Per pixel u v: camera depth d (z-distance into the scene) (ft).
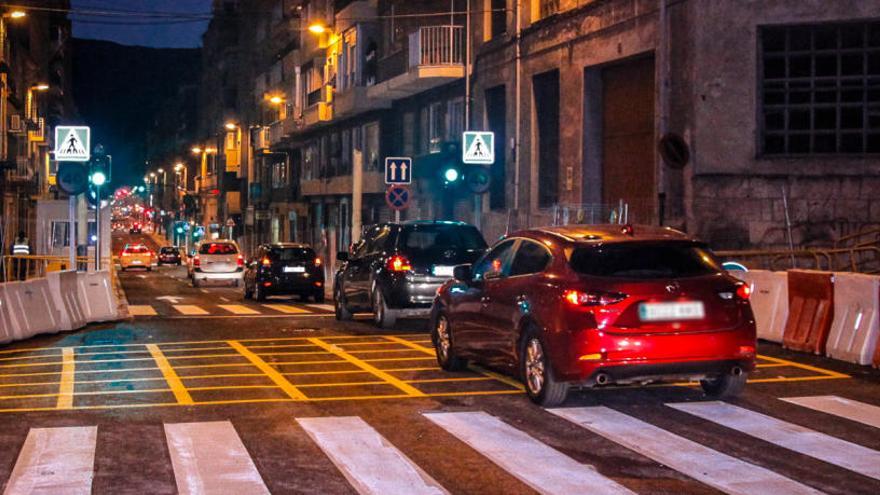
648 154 71.92
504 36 91.56
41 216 115.55
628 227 32.37
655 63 69.21
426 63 102.37
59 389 35.96
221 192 296.51
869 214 61.21
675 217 67.31
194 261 128.16
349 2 139.85
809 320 44.37
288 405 32.35
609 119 77.10
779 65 64.08
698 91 65.16
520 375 33.04
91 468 24.00
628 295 29.94
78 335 56.65
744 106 64.23
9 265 102.83
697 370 30.22
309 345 49.96
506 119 91.61
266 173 225.97
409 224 58.70
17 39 188.14
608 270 30.55
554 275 31.40
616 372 29.78
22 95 197.98
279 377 38.63
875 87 61.98
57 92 273.95
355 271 62.75
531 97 86.74
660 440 26.66
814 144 63.41
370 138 138.92
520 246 34.78
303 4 173.06
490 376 38.42
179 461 24.71
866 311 40.96
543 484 22.36
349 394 34.45
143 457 25.12
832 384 35.65
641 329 29.84
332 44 150.41
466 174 75.51
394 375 38.96
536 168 86.74
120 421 29.76
